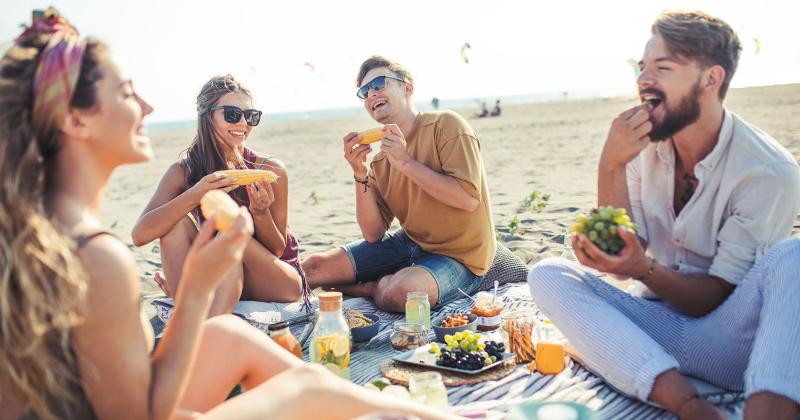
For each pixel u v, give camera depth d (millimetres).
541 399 3113
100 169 2002
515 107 52031
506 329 3867
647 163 3287
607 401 3062
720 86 2932
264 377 2506
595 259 2900
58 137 1918
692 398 2703
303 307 4613
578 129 26562
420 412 2250
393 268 5359
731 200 3018
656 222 3326
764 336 2576
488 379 3355
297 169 19578
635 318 3176
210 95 4645
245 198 4754
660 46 2947
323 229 9516
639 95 3084
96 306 1836
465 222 5035
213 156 4723
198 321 2064
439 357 3539
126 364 1898
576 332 3049
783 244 2730
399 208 5328
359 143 5008
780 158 2939
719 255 3047
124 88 1988
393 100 5020
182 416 2285
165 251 4391
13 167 1821
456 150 4902
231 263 2057
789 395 2443
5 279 1773
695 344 3076
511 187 12648
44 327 1784
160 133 58312
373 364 3820
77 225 1896
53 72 1857
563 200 10617
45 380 1816
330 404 2166
